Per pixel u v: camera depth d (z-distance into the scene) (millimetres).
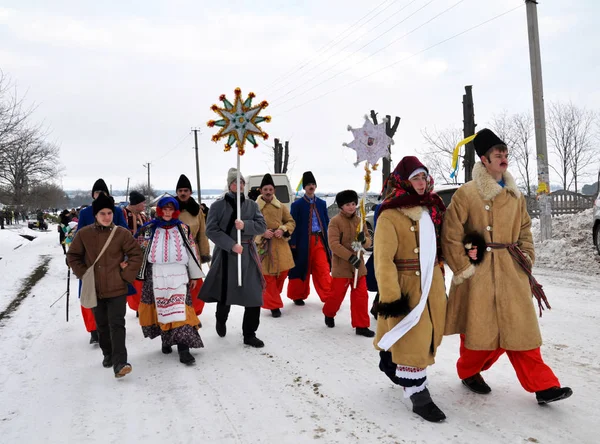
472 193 3553
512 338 3357
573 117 27391
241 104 5223
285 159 33031
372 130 4766
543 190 11125
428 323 3391
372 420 3416
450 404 3602
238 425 3453
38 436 3410
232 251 5340
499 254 3465
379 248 3439
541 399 3369
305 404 3754
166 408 3809
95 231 4617
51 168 29000
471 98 18031
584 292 7102
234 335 5809
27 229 39094
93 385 4371
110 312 4559
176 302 4859
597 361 4316
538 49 11312
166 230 4992
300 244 7070
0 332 6438
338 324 6113
